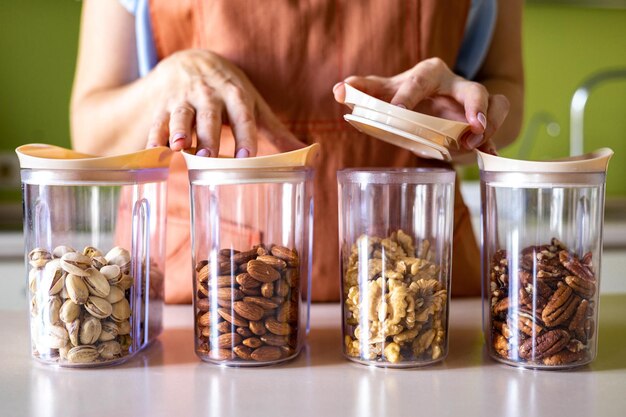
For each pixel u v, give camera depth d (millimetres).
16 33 1985
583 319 622
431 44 918
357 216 638
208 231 626
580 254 633
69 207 627
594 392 559
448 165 926
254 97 765
